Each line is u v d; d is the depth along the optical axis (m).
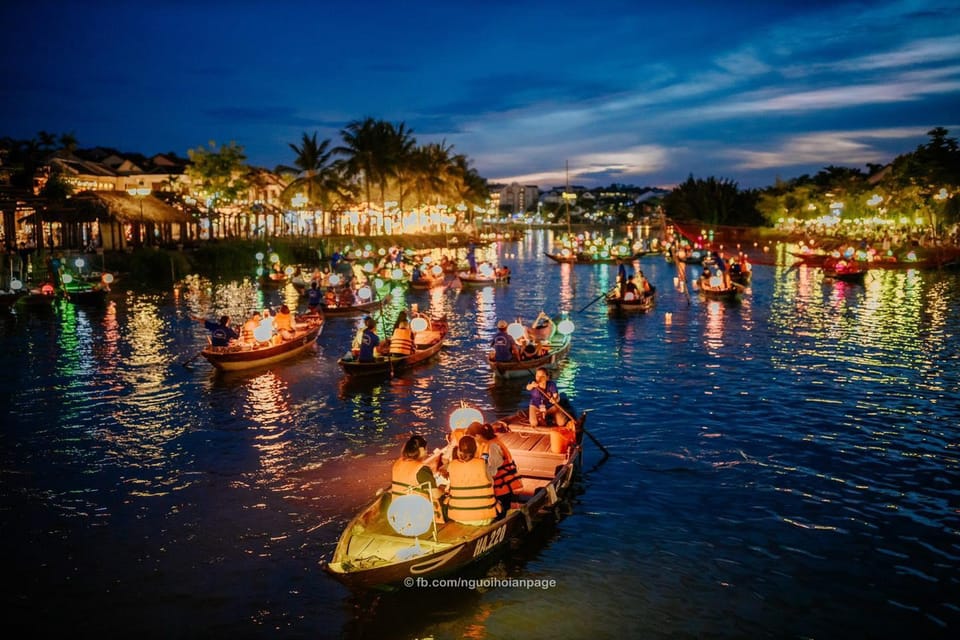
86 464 13.52
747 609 8.45
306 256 67.81
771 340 25.44
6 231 46.09
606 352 23.75
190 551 10.00
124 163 79.06
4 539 10.41
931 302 35.06
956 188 61.81
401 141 87.38
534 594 8.82
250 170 87.06
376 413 16.83
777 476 12.48
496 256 88.00
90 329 29.44
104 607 8.63
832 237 87.00
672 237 81.06
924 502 11.37
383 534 9.09
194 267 56.09
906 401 17.08
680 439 14.55
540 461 12.02
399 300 40.91
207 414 16.81
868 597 8.67
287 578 9.27
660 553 9.78
